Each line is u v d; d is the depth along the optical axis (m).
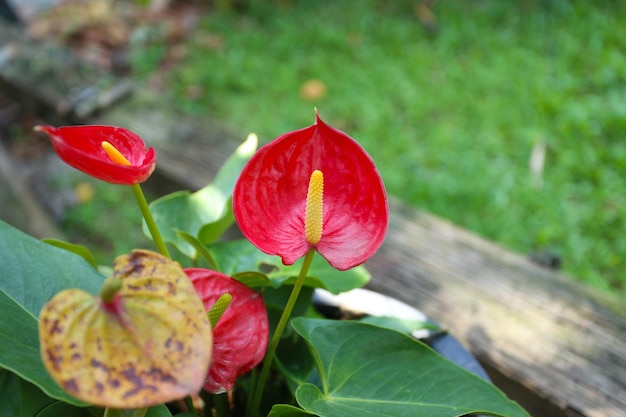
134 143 0.60
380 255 0.94
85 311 0.49
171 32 2.10
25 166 1.75
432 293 0.90
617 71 1.78
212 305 0.61
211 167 1.07
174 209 0.77
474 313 0.87
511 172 1.56
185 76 1.92
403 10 2.13
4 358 0.53
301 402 0.57
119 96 1.22
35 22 2.15
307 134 0.59
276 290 0.71
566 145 1.61
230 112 1.81
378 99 1.81
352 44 2.01
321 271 0.73
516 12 2.05
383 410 0.59
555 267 0.96
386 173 1.59
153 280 0.50
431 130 1.70
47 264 0.61
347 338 0.63
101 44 2.09
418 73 1.87
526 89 1.78
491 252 0.95
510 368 0.82
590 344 0.83
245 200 0.58
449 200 1.53
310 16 2.14
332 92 1.85
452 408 0.59
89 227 1.58
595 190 1.50
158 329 0.49
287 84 1.88
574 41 1.90
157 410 0.56
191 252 0.75
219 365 0.60
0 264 0.60
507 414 0.59
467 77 1.85
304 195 0.60
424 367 0.62
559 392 0.79
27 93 1.26
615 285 1.36
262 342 0.61
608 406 0.78
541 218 1.47
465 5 2.12
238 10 2.20
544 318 0.86
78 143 0.59
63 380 0.47
